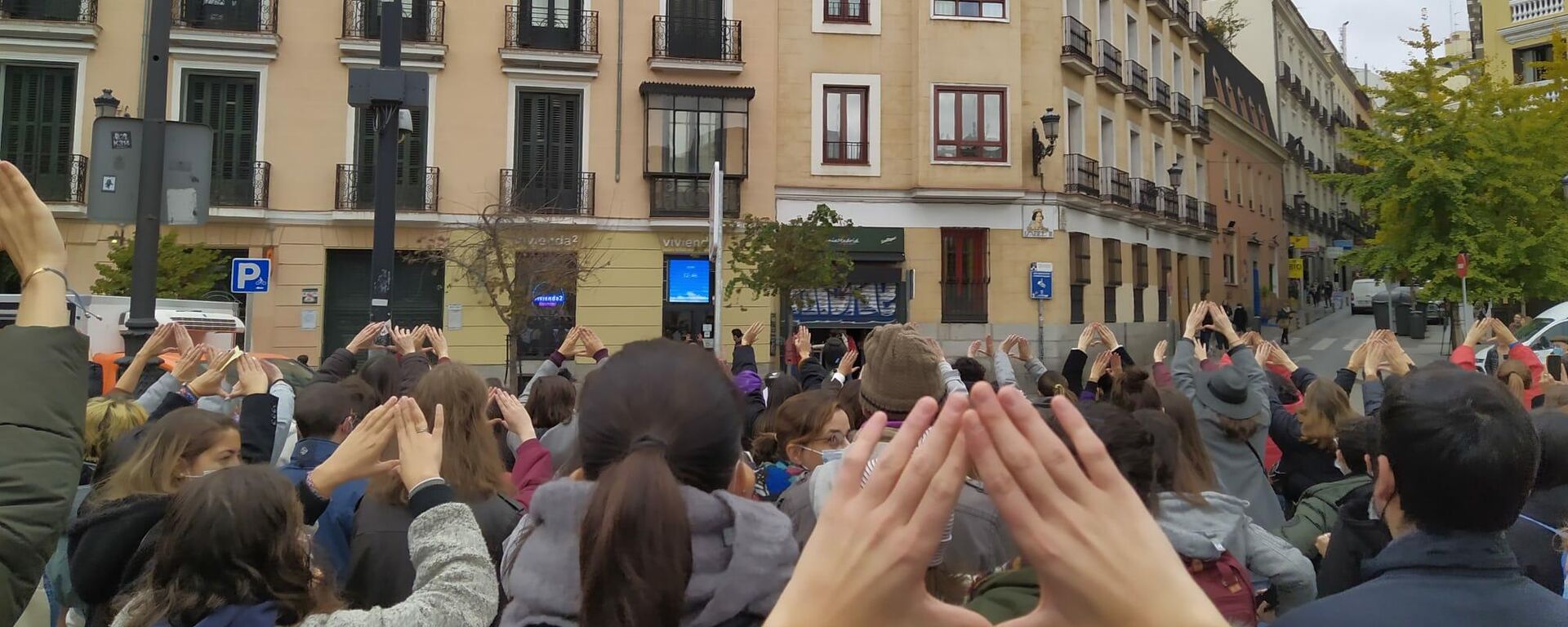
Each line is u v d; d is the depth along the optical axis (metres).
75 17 18.17
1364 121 57.81
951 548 2.32
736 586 1.67
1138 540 0.92
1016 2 21.84
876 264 21.42
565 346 5.47
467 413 3.00
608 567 1.56
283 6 18.92
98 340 9.37
